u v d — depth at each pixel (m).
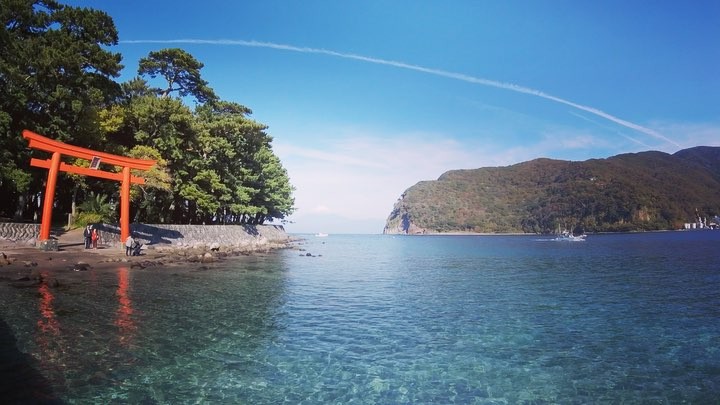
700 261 47.34
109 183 43.72
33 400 9.09
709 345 14.48
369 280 31.36
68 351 12.15
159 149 47.78
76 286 21.72
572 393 10.45
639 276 34.09
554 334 15.76
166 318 16.47
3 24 32.56
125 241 36.22
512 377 11.42
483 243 119.62
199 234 54.56
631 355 13.36
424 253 70.69
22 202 40.59
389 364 12.27
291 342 14.18
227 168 59.09
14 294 18.86
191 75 65.25
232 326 15.90
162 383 10.36
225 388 10.23
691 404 9.91
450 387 10.66
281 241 87.62
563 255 61.97
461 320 17.91
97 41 39.53
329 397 9.90
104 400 9.30
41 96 35.09
